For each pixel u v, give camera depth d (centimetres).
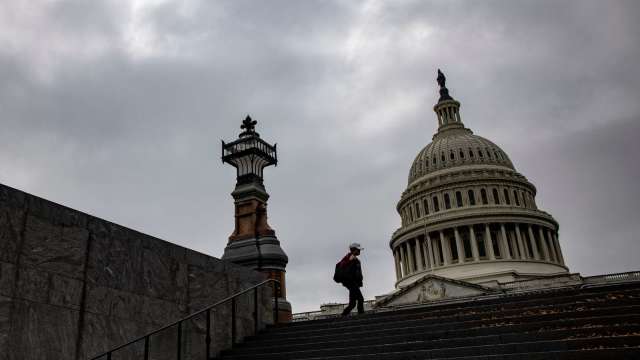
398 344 1015
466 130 11444
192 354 1203
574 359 827
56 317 924
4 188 889
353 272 1478
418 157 11188
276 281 1548
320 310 7031
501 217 9369
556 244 9875
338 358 1002
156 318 1132
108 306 1028
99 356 897
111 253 1066
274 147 2402
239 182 2244
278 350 1165
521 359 854
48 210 957
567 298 1150
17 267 880
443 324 1108
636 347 812
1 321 838
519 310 1130
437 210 9981
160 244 1197
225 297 1349
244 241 2061
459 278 8669
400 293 7731
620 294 1108
